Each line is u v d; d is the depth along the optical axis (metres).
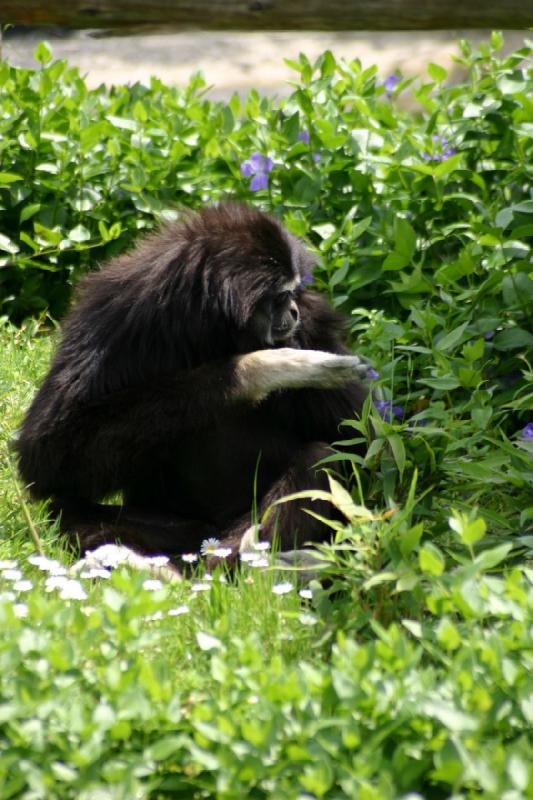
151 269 11.70
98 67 43.81
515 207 13.92
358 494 11.07
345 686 6.81
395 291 14.04
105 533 11.34
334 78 21.61
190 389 11.30
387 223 15.84
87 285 12.26
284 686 6.92
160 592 7.82
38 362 16.08
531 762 6.40
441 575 7.99
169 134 18.53
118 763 6.59
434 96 19.23
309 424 12.25
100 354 11.52
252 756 6.43
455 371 13.54
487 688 6.99
